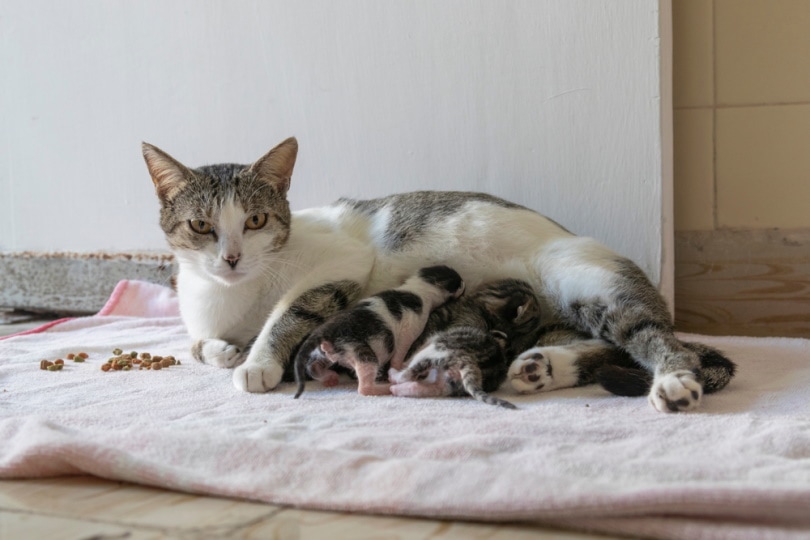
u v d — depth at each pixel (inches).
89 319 45.7
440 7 42.9
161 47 48.6
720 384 31.3
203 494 24.6
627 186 41.3
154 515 23.7
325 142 45.9
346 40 44.7
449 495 23.2
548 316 35.9
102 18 49.5
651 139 40.7
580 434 26.9
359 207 39.2
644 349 32.1
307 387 33.4
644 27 40.2
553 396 31.4
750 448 25.5
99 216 51.5
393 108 44.3
